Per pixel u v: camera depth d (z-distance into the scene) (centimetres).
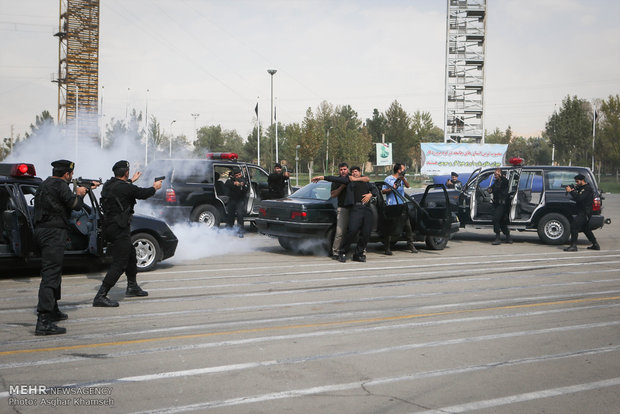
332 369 446
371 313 633
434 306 670
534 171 1342
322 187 1167
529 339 534
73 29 6384
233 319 603
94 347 501
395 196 1116
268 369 445
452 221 1230
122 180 669
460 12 3978
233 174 1398
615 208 2756
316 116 8362
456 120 4047
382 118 8662
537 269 951
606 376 436
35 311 638
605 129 5916
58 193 562
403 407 373
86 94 6450
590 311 648
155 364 455
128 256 667
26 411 363
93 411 364
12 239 778
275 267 960
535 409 372
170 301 689
